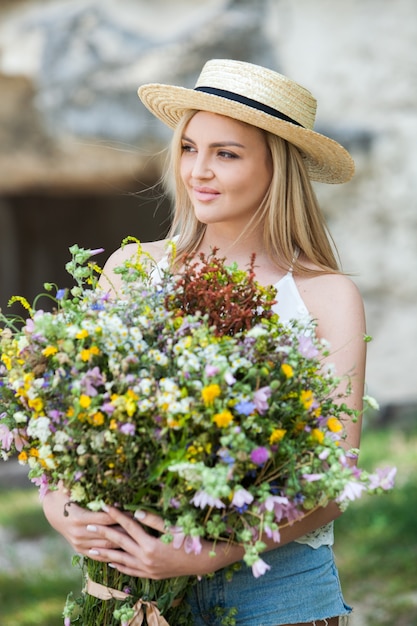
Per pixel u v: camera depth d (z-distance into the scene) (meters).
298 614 3.20
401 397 12.31
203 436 2.70
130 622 3.03
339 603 3.33
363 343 3.26
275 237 3.38
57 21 11.98
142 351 2.78
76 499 2.94
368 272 12.05
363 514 9.28
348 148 11.75
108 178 13.85
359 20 11.84
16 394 2.91
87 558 3.17
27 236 18.33
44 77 11.97
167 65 11.56
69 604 3.22
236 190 3.30
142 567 2.92
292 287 3.34
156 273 3.51
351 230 12.02
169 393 2.66
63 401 2.79
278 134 3.29
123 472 2.83
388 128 11.76
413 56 11.78
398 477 10.12
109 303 2.95
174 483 2.80
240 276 3.04
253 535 2.84
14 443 3.11
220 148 3.28
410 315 12.09
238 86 3.31
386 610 7.21
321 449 2.78
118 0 12.05
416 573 7.91
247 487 2.87
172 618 3.14
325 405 2.95
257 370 2.72
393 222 11.91
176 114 3.56
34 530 10.11
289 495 2.80
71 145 13.00
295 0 11.91
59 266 18.50
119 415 2.70
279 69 11.83
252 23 11.56
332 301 3.30
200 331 2.76
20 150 13.13
